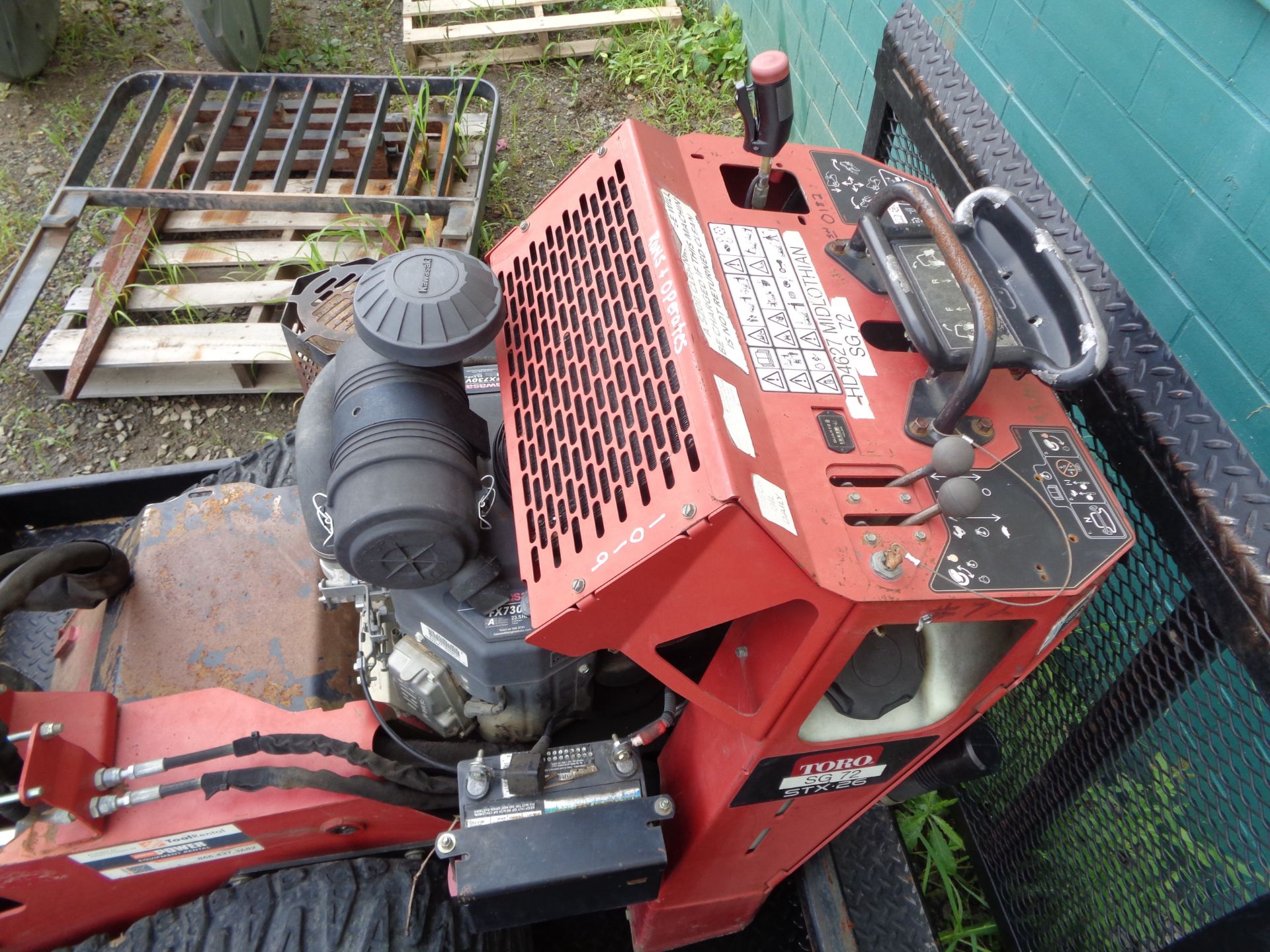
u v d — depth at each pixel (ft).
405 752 4.69
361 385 4.12
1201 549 3.97
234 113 10.68
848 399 3.79
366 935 4.42
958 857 6.78
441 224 10.00
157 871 4.58
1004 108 6.47
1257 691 3.76
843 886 5.38
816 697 3.59
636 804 4.21
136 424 9.68
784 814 4.43
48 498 6.98
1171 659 4.50
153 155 10.59
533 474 3.87
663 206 4.10
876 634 3.98
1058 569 3.43
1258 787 4.22
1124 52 5.21
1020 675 3.86
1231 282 4.63
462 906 4.05
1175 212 4.94
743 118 4.33
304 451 4.43
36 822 4.20
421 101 11.17
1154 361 4.37
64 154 12.34
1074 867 5.52
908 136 6.21
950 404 3.55
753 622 3.83
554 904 4.19
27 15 12.87
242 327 9.52
